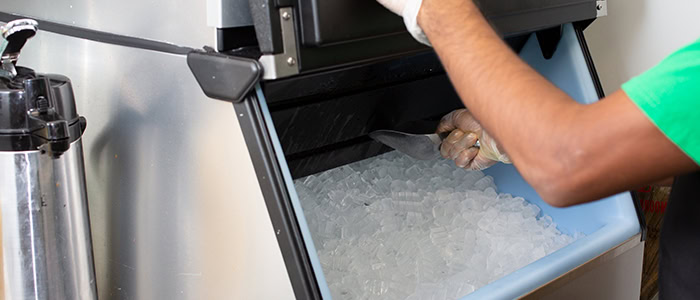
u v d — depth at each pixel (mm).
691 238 969
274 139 1106
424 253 1565
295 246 1099
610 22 2035
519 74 875
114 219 1374
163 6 1173
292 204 1109
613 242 1487
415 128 1770
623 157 787
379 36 1114
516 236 1651
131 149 1295
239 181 1145
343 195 1749
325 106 1458
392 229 1666
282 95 1320
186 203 1243
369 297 1414
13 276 1238
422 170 1925
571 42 1619
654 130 760
